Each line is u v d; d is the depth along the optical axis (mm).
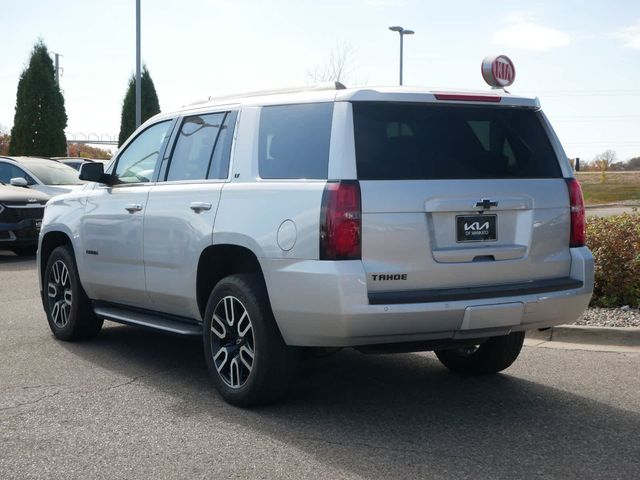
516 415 5273
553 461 4422
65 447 4691
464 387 5984
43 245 7844
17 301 10062
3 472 4309
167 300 6203
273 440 4793
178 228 5930
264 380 5250
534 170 5387
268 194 5195
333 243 4754
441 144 5121
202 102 6367
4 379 6238
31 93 32156
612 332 7266
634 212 10188
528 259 5238
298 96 5352
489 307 4941
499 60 9188
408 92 5090
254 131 5559
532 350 7137
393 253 4832
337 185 4797
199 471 4301
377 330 4777
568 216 5445
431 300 4824
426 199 4910
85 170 6734
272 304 5074
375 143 4957
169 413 5348
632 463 4395
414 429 4992
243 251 5422
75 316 7422
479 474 4227
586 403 5535
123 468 4355
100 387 6008
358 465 4371
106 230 6812
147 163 6613
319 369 6582
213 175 5801
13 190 15258
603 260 8383
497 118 5379
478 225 5078
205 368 6613
